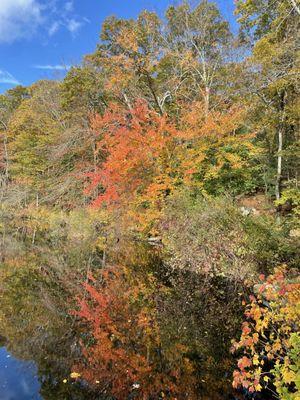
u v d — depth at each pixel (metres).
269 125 14.49
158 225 14.66
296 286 5.60
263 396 5.18
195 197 14.33
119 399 5.47
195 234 11.89
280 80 12.18
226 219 10.96
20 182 24.14
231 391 5.46
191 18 19.67
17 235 21.39
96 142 20.64
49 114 26.67
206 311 8.52
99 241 18.09
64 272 13.24
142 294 10.16
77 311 9.17
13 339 7.56
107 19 19.66
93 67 22.48
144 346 7.16
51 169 23.97
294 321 5.27
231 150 15.52
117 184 16.83
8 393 5.55
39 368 6.39
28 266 14.33
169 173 15.66
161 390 5.66
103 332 7.89
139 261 13.66
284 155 14.09
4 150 27.34
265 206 14.80
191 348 6.91
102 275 12.53
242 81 15.47
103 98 22.50
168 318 8.41
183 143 16.19
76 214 20.42
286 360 4.36
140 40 17.94
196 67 19.23
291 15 11.72
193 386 5.70
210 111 16.45
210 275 10.66
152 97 19.59
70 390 5.67
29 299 10.18
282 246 9.37
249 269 9.66
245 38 17.20
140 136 15.63
